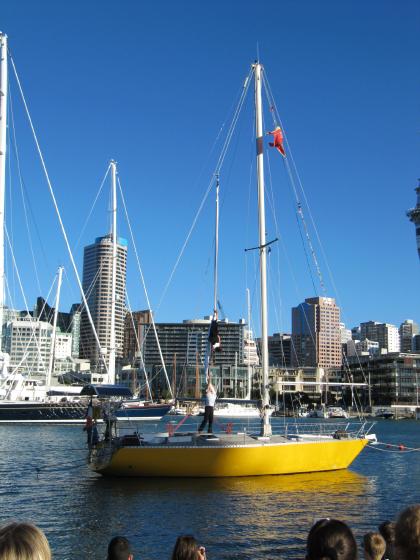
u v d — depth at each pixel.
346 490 30.42
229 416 130.50
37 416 82.75
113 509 25.53
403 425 137.88
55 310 108.44
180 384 148.88
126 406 82.56
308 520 23.95
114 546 8.27
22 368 115.38
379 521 24.20
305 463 33.66
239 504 26.48
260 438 33.31
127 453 31.16
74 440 61.34
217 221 39.34
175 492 28.86
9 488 30.97
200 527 22.64
